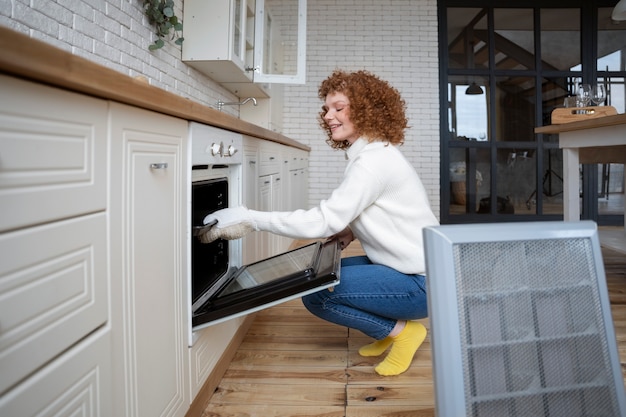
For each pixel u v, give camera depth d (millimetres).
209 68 3158
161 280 1069
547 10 5586
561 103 5641
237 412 1395
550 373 841
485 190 5734
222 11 2906
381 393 1516
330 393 1516
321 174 5727
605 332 877
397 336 1620
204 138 1365
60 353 680
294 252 1757
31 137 608
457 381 784
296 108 5707
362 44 5656
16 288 580
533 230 873
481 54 5656
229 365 1728
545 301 862
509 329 833
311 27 5664
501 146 5680
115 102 845
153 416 1014
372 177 1383
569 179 2811
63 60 616
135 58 2320
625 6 3006
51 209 651
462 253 835
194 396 1298
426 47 5637
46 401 637
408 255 1467
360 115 1470
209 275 1542
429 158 5680
